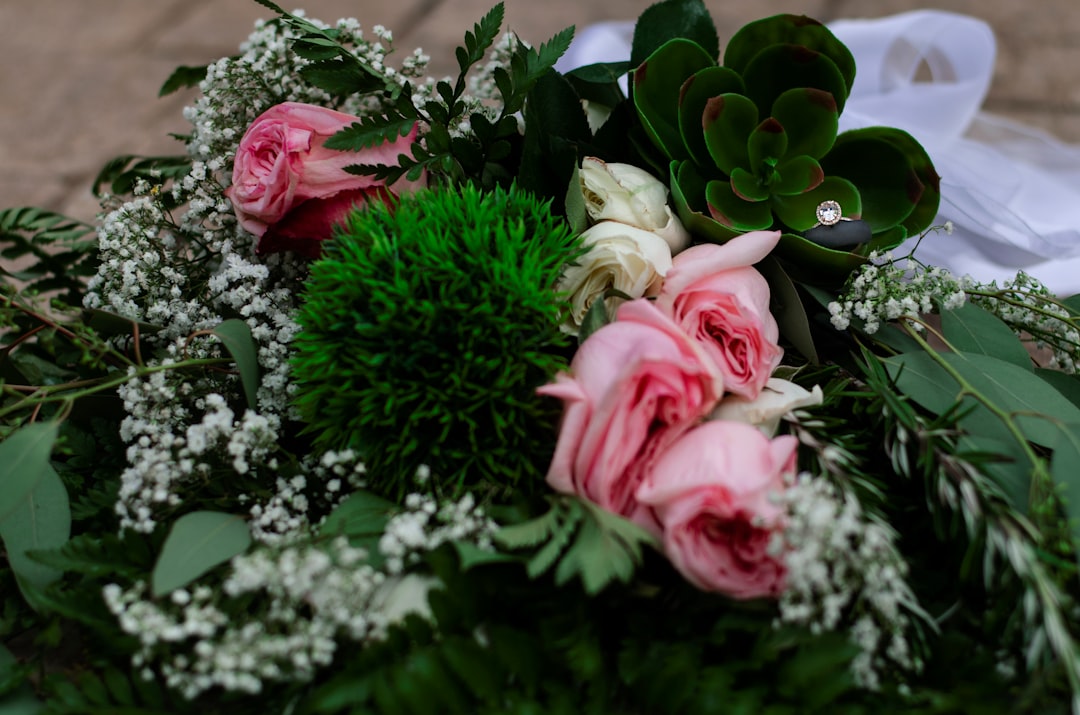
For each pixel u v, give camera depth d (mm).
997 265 655
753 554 477
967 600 499
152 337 572
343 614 477
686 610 489
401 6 1350
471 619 484
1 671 495
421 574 495
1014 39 1195
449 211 512
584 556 469
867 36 763
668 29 580
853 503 478
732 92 548
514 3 1338
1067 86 1100
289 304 566
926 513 511
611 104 595
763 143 545
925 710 466
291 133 548
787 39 549
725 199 544
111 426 557
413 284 494
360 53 596
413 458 504
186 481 525
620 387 473
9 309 545
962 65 761
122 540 505
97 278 579
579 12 1311
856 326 548
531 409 495
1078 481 492
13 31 1361
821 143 548
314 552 481
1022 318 563
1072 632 472
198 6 1418
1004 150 794
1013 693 476
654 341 484
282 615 481
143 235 583
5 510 498
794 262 546
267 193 547
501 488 506
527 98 552
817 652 472
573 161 541
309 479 527
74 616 490
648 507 486
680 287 508
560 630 482
